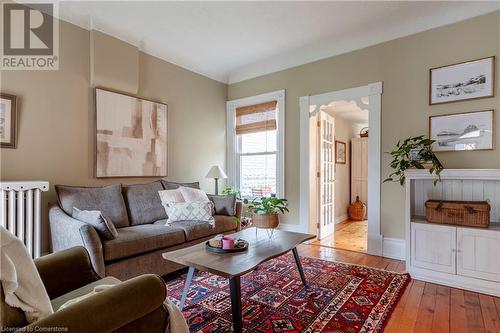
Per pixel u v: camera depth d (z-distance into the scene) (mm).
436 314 2004
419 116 3139
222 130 4867
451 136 2932
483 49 2787
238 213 3639
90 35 3113
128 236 2396
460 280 2451
